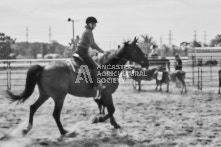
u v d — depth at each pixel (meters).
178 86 20.22
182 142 7.27
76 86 7.82
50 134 8.10
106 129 8.61
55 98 7.61
